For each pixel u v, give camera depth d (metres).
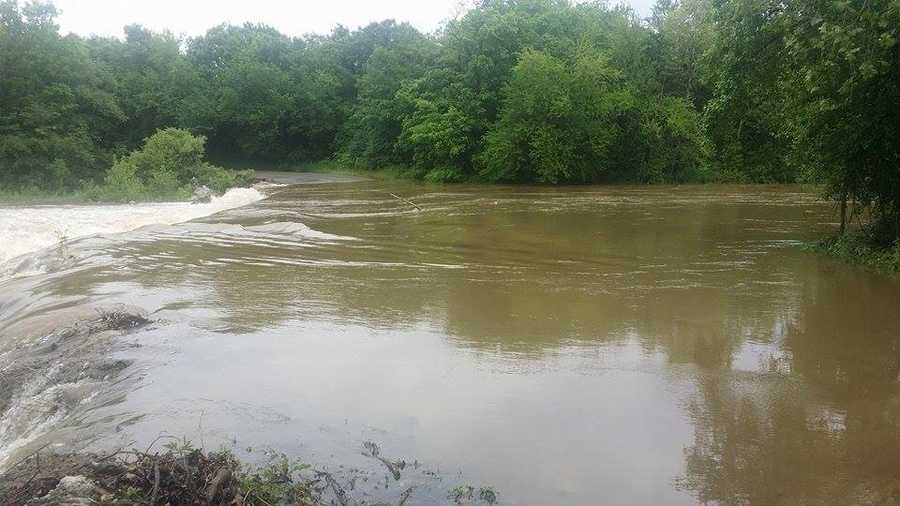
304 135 62.09
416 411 5.67
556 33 41.06
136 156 31.03
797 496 4.35
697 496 4.35
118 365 6.80
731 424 5.45
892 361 7.00
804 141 13.39
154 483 4.02
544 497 4.32
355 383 6.31
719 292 10.17
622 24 40.88
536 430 5.32
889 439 5.17
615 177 39.59
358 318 8.67
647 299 9.75
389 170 48.62
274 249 14.23
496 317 8.74
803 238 15.59
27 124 35.47
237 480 4.25
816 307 9.24
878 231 13.10
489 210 22.42
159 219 19.55
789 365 6.90
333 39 69.12
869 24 10.26
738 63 14.09
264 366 6.77
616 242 15.18
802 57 11.56
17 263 13.13
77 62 40.25
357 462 4.75
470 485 4.45
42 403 6.10
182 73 59.53
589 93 36.91
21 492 4.14
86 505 3.81
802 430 5.34
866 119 11.81
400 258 13.19
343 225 18.20
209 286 10.57
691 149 38.84
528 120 37.44
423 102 42.28
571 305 9.41
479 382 6.37
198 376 6.47
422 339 7.76
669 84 41.69
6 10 37.25
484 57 39.94
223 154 64.75
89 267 12.11
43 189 33.91
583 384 6.34
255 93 59.88
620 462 4.80
